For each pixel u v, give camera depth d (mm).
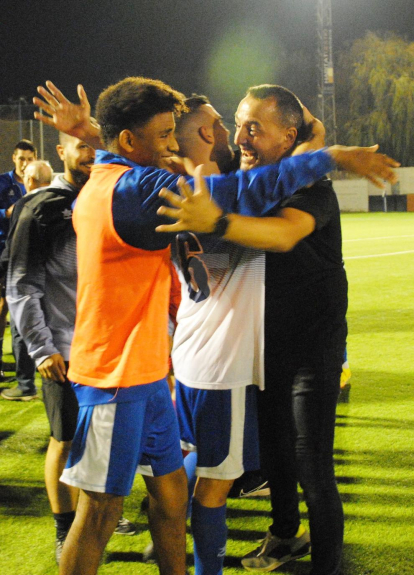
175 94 1859
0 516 2920
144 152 1828
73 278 2553
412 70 36750
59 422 2488
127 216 1685
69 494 2516
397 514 2852
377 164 1704
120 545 2662
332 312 2127
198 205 1499
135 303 1789
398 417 4086
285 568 2500
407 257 12719
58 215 2510
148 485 1984
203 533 2162
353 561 2486
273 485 2418
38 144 19328
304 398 2098
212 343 2096
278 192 1647
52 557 2574
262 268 2105
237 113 2152
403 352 5738
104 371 1804
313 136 2219
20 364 4621
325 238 2111
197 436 2139
